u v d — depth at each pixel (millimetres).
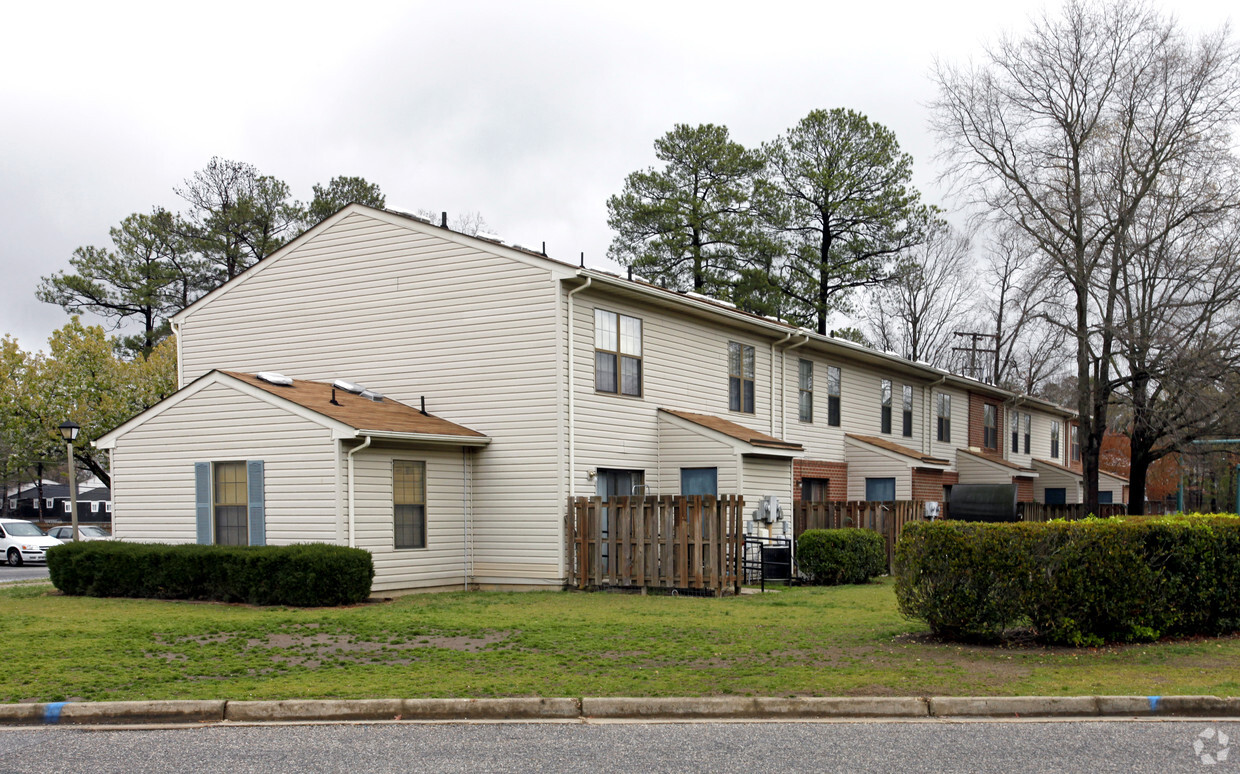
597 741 7926
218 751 7629
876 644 11883
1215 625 13109
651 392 21703
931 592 12047
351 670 10211
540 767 7219
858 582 21125
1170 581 12406
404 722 8500
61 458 42438
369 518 17641
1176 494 58594
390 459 18156
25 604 16141
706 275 42500
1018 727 8469
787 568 20719
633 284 20156
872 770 7203
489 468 19688
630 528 18422
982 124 32594
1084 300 32781
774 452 21641
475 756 7492
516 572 19281
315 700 8742
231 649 11344
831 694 9125
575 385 19469
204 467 18438
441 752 7594
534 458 19234
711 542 17609
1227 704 9047
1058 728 8445
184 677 9797
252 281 22578
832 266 45781
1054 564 11688
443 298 20375
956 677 9883
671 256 42812
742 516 18250
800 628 13141
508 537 19422
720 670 10211
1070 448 49562
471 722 8516
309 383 19938
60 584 17938
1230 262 29516
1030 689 9344
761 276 42781
